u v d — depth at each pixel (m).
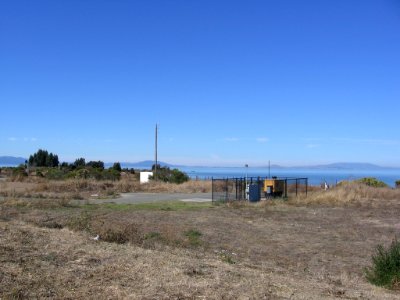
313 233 19.23
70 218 17.36
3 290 6.33
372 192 35.03
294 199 31.42
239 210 26.36
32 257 8.28
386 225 21.91
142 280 7.40
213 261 10.53
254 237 17.61
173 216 22.44
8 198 27.95
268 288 7.81
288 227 20.61
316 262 13.84
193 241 15.47
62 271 7.57
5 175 74.69
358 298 8.26
